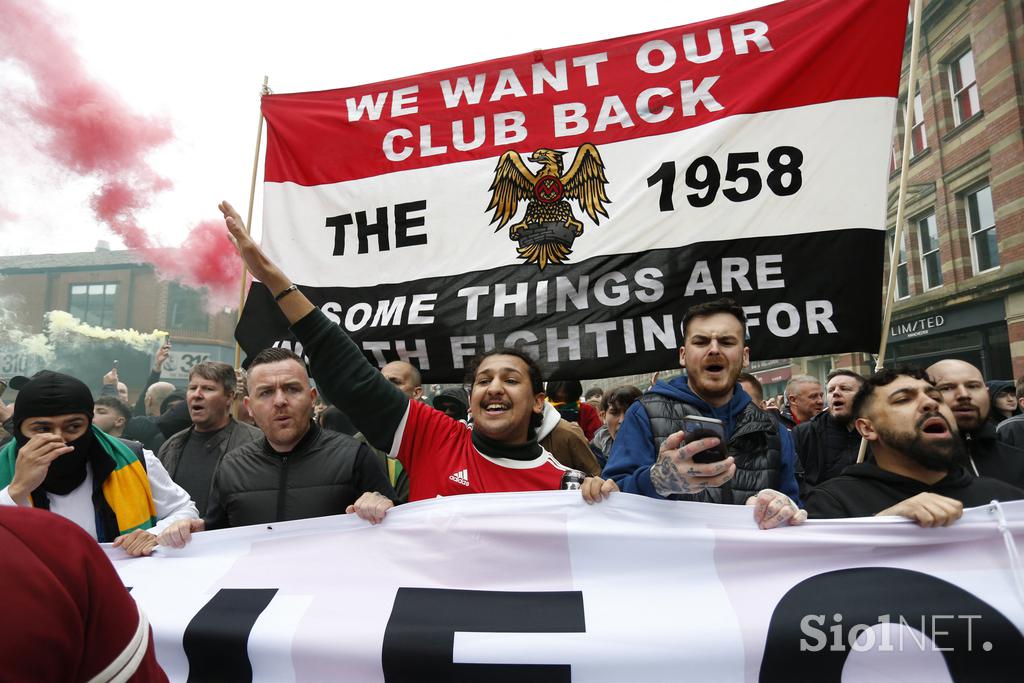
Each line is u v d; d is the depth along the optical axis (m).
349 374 2.00
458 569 1.72
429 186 3.22
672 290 2.86
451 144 3.24
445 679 1.53
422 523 1.79
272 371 2.20
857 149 2.78
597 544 1.69
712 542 1.66
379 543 1.80
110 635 0.79
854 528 1.63
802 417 4.78
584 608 1.60
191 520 1.96
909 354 15.27
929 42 14.12
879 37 2.80
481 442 2.02
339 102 3.43
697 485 1.45
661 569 1.66
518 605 1.62
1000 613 1.49
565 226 3.03
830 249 2.75
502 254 3.09
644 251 2.91
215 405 3.41
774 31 2.93
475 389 2.02
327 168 3.38
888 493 1.88
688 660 1.49
